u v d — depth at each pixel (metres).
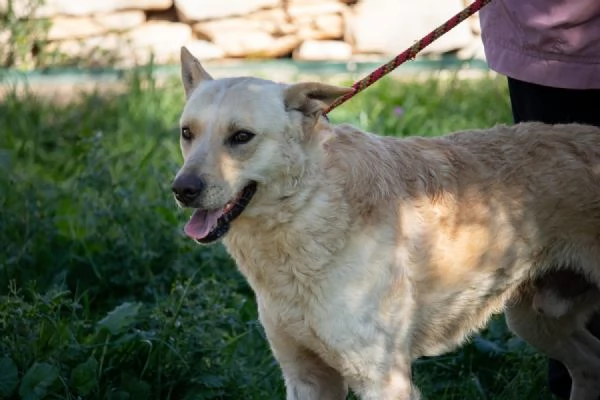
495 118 10.11
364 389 5.26
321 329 5.19
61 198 8.20
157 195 8.25
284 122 5.02
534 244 5.56
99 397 5.84
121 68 11.45
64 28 11.91
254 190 5.07
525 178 5.49
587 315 6.04
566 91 5.70
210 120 5.00
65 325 6.05
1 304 6.02
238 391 6.09
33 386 5.63
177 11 12.22
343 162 5.14
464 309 5.56
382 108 10.50
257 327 6.70
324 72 11.80
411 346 5.46
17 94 10.96
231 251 5.37
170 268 7.25
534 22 5.54
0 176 8.48
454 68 11.74
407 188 5.30
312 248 5.08
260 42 12.16
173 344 6.07
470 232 5.39
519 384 6.25
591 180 5.53
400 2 12.09
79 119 10.35
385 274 5.12
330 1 12.20
